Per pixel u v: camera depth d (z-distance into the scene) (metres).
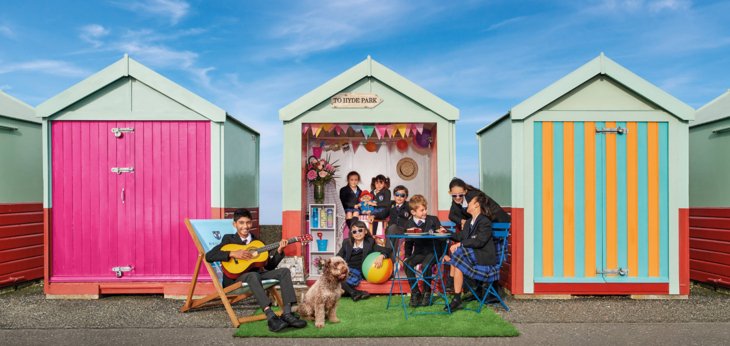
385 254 7.93
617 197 7.90
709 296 8.18
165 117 8.05
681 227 7.90
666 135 7.95
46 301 7.79
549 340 5.54
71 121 8.10
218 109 7.99
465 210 7.82
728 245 8.50
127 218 8.05
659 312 6.89
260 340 5.58
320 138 9.88
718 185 8.77
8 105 9.26
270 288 6.82
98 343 5.50
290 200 8.24
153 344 5.45
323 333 5.73
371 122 8.31
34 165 9.70
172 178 8.05
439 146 8.27
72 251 8.08
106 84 8.02
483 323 6.15
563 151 7.90
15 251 9.12
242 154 9.62
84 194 8.09
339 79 8.23
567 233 7.88
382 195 9.52
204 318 6.62
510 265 7.96
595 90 7.92
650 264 7.90
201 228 7.16
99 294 8.03
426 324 6.11
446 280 7.91
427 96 8.23
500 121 8.87
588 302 7.57
